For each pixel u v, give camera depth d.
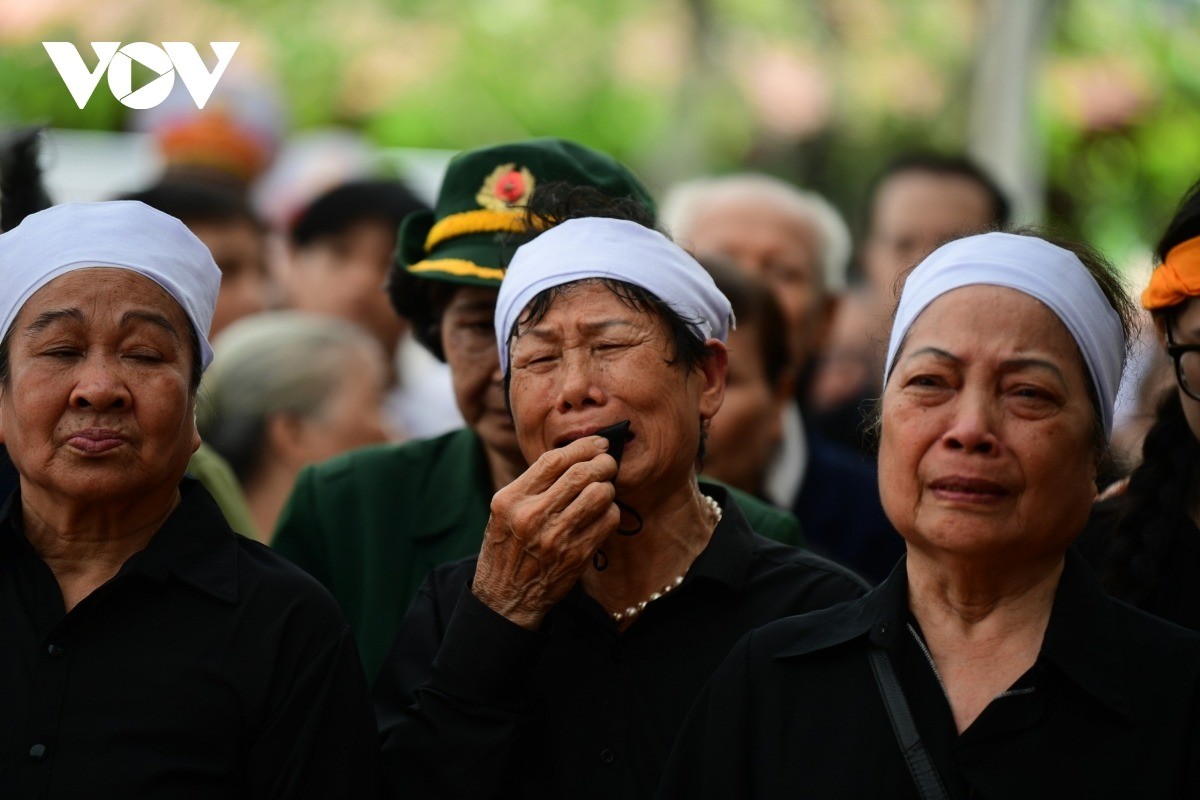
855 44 32.38
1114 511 10.02
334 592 11.23
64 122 28.31
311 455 15.05
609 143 31.94
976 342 7.39
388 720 8.82
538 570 8.24
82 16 29.39
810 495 14.95
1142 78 32.50
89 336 7.97
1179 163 32.28
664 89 32.16
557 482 8.23
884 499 7.62
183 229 8.38
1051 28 30.08
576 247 8.67
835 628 7.73
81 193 21.94
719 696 7.79
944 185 18.59
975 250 7.63
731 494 9.51
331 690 8.02
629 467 8.50
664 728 8.45
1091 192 31.92
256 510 14.98
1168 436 9.63
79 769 7.61
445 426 20.45
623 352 8.52
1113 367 7.62
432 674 8.34
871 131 32.03
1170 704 7.09
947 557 7.45
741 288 13.39
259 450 15.00
